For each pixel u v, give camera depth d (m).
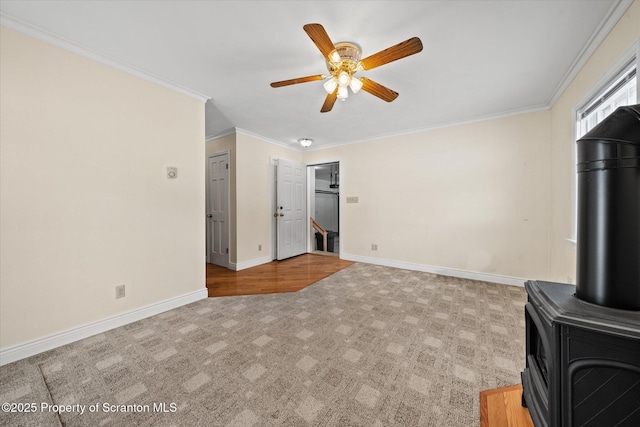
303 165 5.17
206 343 1.87
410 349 1.80
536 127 2.98
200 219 2.75
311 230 5.45
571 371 0.90
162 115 2.40
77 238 1.90
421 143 3.79
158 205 2.39
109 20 1.60
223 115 3.28
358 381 1.48
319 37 1.47
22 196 1.67
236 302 2.66
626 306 0.92
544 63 2.07
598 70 1.77
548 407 0.97
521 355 1.73
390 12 1.53
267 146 4.44
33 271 1.71
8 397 1.35
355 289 3.06
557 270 2.71
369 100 2.79
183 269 2.60
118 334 1.99
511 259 3.18
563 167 2.52
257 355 1.72
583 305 0.97
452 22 1.61
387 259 4.17
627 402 0.82
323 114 3.23
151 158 2.33
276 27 1.67
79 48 1.87
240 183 3.95
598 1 1.44
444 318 2.27
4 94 1.59
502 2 1.45
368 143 4.33
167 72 2.23
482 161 3.33
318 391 1.40
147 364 1.63
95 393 1.38
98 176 2.00
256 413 1.25
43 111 1.74
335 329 2.08
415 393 1.39
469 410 1.28
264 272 3.83
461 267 3.51
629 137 0.89
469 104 2.90
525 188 3.07
